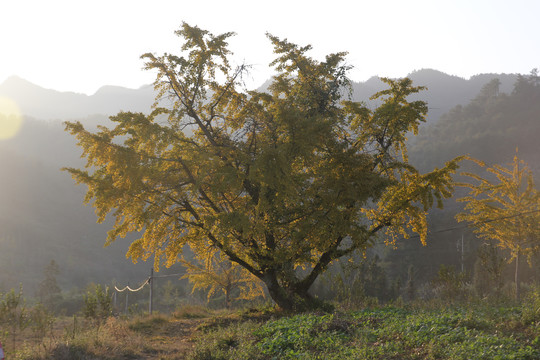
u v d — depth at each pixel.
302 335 11.56
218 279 28.69
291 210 18.80
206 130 20.19
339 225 18.34
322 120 18.88
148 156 17.98
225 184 17.27
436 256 97.31
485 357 8.52
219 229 17.92
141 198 18.23
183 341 15.05
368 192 18.69
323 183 18.53
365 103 20.38
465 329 10.44
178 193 18.73
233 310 24.16
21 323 12.95
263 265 20.09
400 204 19.48
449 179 19.77
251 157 18.67
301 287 20.48
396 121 19.73
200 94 19.94
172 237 20.06
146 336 15.91
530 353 8.53
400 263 97.19
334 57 21.78
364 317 14.27
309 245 19.17
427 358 9.10
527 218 24.67
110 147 17.67
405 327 11.55
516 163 25.84
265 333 12.77
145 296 96.50
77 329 14.13
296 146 18.19
